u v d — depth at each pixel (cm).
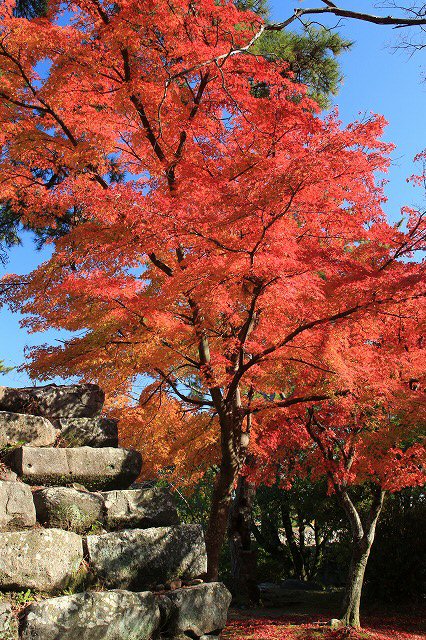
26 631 314
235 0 1310
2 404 482
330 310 768
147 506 441
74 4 915
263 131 828
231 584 1980
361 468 1279
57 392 507
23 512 380
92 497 419
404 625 1430
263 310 928
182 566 424
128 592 367
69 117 932
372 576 1756
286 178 619
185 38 872
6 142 948
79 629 331
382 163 723
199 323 882
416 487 1964
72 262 866
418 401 1002
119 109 880
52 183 1056
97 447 491
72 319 836
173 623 384
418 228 743
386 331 1017
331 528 2194
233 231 669
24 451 427
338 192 750
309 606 1748
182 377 1170
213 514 936
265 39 1362
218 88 914
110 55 880
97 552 388
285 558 2781
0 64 870
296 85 884
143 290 970
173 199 676
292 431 1342
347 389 1009
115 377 962
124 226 720
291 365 1009
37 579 348
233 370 1024
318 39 1357
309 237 829
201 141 876
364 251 780
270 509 2636
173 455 1217
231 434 954
